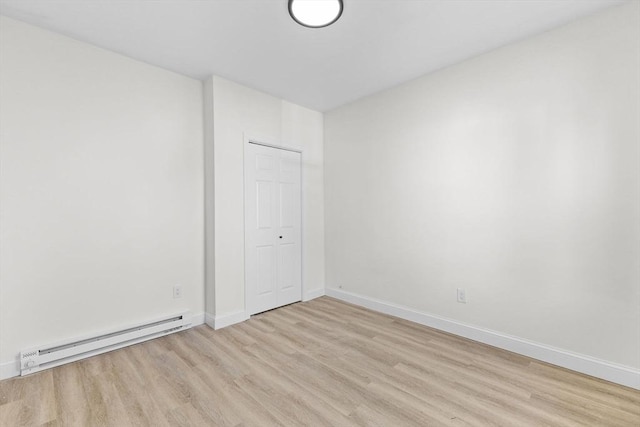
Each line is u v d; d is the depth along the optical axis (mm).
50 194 2129
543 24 2086
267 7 1892
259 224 3219
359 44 2326
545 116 2172
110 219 2398
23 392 1812
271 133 3309
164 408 1683
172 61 2578
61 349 2145
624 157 1879
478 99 2508
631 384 1853
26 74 2039
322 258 3902
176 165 2775
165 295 2699
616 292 1914
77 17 1979
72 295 2217
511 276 2352
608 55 1921
